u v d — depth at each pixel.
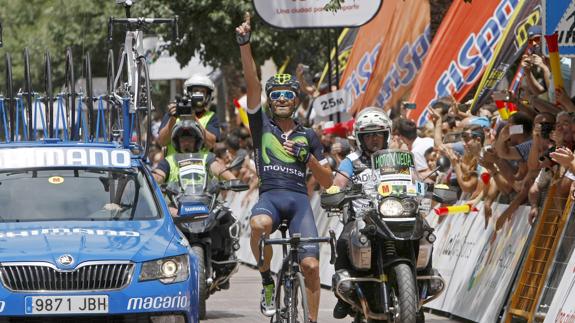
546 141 25.14
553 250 23.73
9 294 19.62
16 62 89.31
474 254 28.72
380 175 22.16
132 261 20.19
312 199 41.06
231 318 29.64
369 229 21.69
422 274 22.42
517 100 27.45
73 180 23.30
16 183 23.12
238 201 51.81
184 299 20.47
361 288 22.48
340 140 34.19
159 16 53.03
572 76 27.25
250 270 45.00
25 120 27.50
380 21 42.25
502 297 26.11
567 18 23.34
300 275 20.88
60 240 20.70
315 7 38.09
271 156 23.23
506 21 35.88
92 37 76.06
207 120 31.91
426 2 40.81
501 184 27.58
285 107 23.17
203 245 29.05
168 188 29.33
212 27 54.03
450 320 28.64
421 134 35.16
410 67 40.84
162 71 64.19
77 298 19.77
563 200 24.05
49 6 84.56
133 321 20.14
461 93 36.88
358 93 42.84
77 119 27.44
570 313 21.94
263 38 54.75
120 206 22.81
